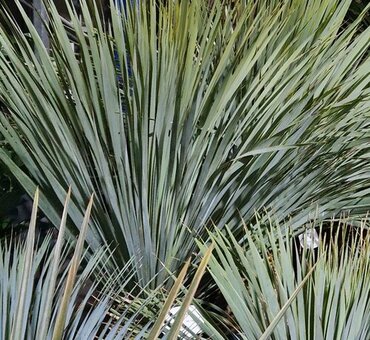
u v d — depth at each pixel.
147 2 3.28
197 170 2.99
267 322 2.44
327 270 2.56
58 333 1.93
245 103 2.92
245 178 3.01
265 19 3.32
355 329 2.42
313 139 3.13
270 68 3.04
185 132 2.86
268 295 2.48
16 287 2.34
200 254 2.95
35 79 2.95
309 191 3.20
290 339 2.43
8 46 2.96
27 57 2.96
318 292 2.43
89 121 2.89
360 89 3.38
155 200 2.89
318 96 3.14
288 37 3.23
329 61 3.31
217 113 2.92
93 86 2.88
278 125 3.08
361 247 2.80
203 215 3.00
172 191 2.90
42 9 3.89
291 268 2.56
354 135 3.29
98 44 2.97
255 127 3.02
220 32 3.43
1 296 2.29
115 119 2.87
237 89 3.11
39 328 2.22
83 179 2.93
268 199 3.12
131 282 2.95
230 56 3.24
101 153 2.88
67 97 2.95
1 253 2.53
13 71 3.00
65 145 2.92
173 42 2.87
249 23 3.41
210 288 3.05
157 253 2.94
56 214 2.94
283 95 3.05
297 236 3.25
